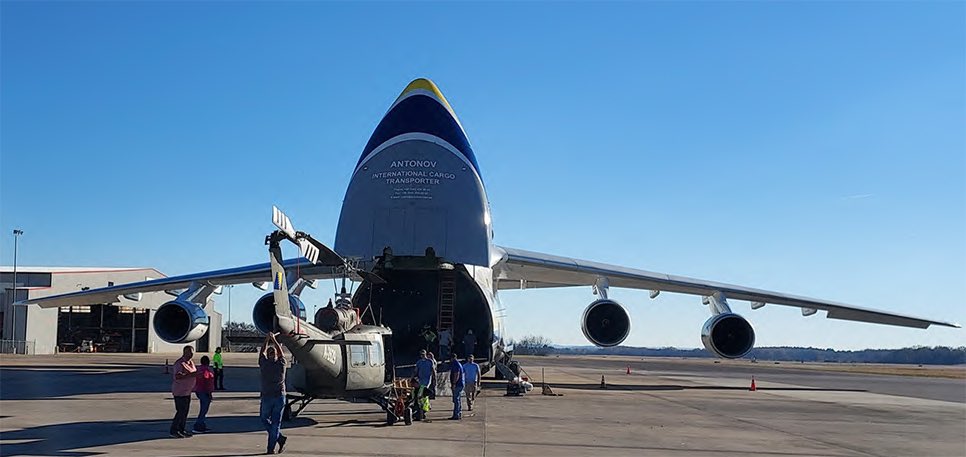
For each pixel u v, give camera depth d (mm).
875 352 176625
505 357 25109
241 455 10203
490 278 20578
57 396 18531
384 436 12180
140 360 43375
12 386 21656
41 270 59969
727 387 27766
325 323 13484
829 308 22516
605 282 22906
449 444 11477
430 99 21281
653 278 22250
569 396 20984
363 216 20094
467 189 20484
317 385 13125
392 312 21844
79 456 9977
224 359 54344
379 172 20266
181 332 19500
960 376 51625
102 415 14633
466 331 21984
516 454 10711
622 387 26266
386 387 14039
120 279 60688
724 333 21922
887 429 14922
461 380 14773
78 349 59844
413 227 19781
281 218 10406
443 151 20531
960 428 15328
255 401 17906
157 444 11070
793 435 13562
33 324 52344
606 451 11156
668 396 22078
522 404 18188
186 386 11883
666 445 11906
